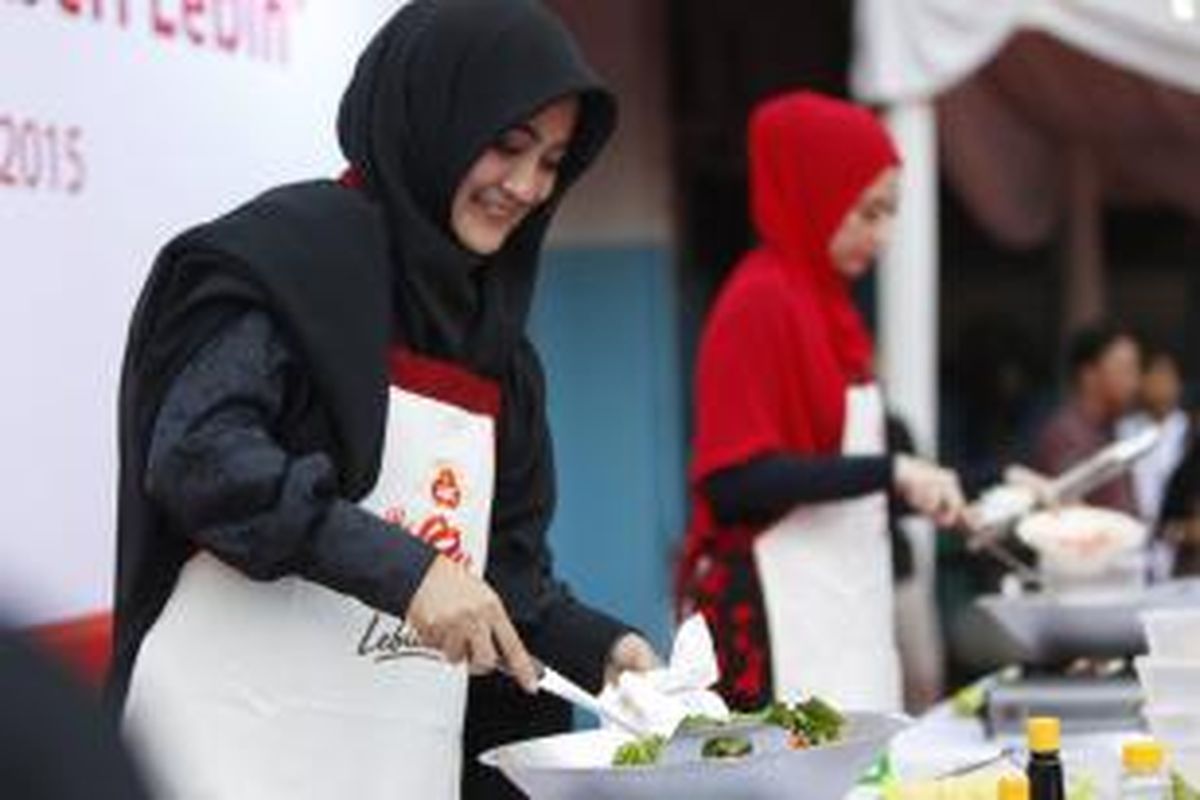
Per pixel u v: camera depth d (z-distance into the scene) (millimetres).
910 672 12625
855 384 8422
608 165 16750
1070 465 15156
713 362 8102
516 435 5098
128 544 4547
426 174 4750
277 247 4500
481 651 4254
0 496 6594
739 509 8031
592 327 16812
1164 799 5230
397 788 4766
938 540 12844
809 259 8344
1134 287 24875
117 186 7207
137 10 7336
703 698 4605
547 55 4703
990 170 19500
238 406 4383
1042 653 7469
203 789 4500
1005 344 21562
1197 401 17859
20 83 6730
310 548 4262
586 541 16812
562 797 4297
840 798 4473
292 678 4617
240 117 7969
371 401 4586
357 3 8719
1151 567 11750
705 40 17578
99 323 7090
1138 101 19125
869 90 11727
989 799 5246
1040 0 11594
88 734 1724
